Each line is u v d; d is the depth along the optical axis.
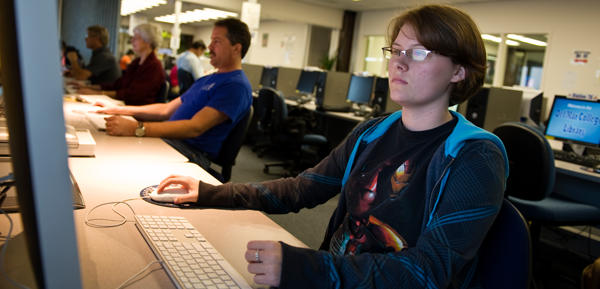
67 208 0.42
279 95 4.10
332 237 0.99
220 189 1.07
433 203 0.81
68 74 4.98
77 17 7.05
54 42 0.39
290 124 4.08
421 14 0.86
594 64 6.33
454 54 0.84
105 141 1.71
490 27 7.85
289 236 0.92
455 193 0.76
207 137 2.17
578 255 2.76
